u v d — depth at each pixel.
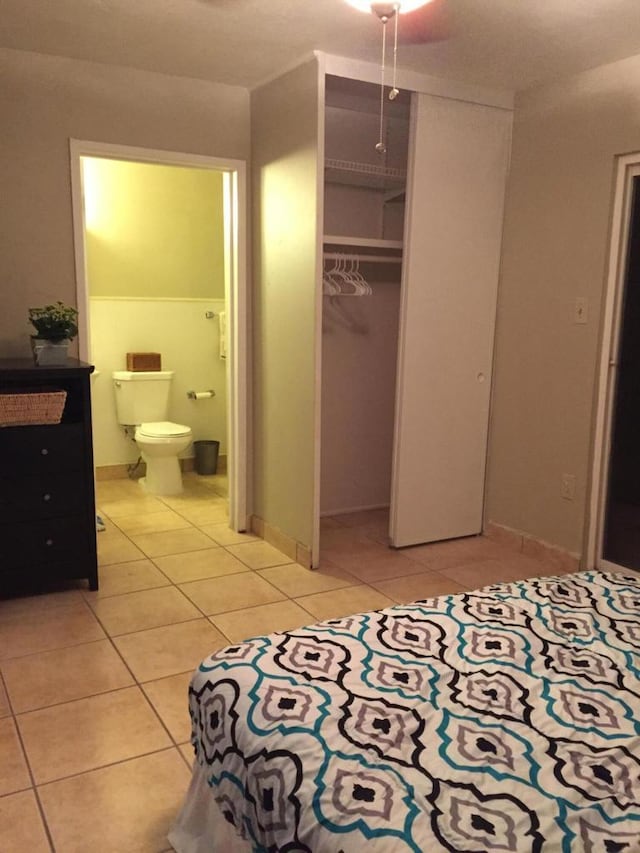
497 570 3.44
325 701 1.41
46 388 2.98
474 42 2.85
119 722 2.15
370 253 4.08
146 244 4.80
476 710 1.41
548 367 3.48
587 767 1.24
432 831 1.08
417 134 3.33
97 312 4.73
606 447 3.24
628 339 3.16
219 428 5.32
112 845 1.68
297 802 1.18
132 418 4.80
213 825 1.55
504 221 3.68
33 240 3.19
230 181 3.67
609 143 3.09
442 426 3.71
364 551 3.68
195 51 3.02
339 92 3.41
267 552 3.64
